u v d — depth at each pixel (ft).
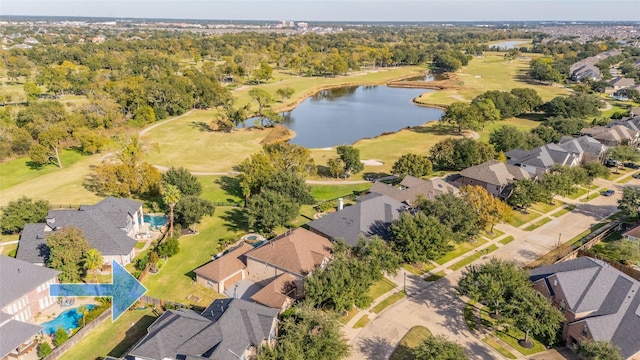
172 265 247.29
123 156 367.04
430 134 540.93
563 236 285.43
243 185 327.88
